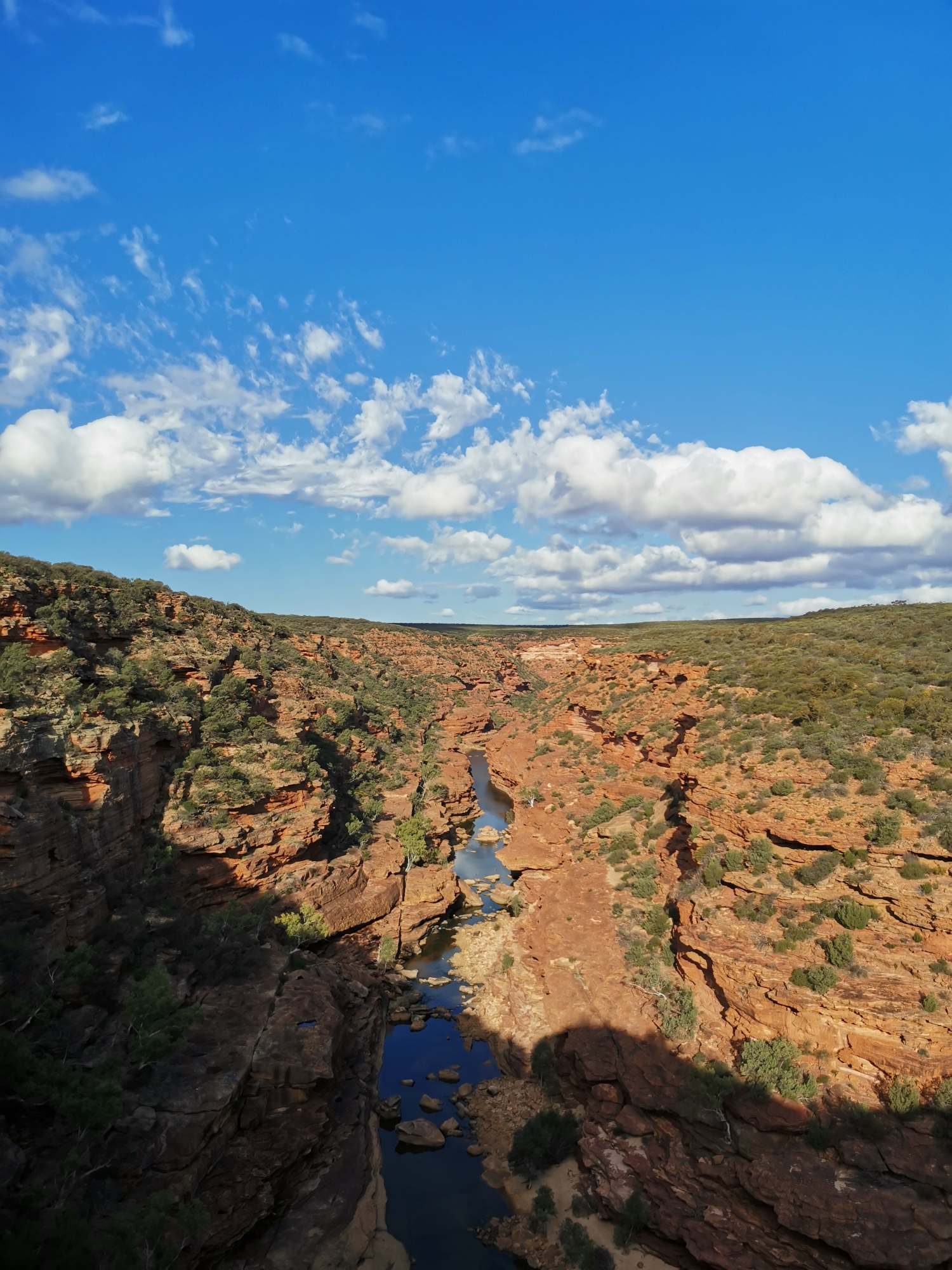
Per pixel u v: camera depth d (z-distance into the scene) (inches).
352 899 2534.5
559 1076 1796.3
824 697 2228.1
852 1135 1274.6
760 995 1487.5
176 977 1635.1
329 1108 1626.5
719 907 1733.5
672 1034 1632.6
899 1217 1147.9
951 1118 1221.7
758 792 1903.3
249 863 2175.2
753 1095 1371.8
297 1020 1658.5
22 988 1262.3
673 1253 1316.4
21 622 1913.1
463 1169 1590.8
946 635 2615.7
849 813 1658.5
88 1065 1261.1
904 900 1470.2
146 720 2101.4
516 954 2348.7
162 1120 1280.8
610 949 2082.9
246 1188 1336.1
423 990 2333.9
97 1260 982.4
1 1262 877.2
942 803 1572.3
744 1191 1291.8
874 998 1357.0
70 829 1579.7
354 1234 1370.6
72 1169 1026.1
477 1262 1357.0
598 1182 1445.6
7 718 1578.5
